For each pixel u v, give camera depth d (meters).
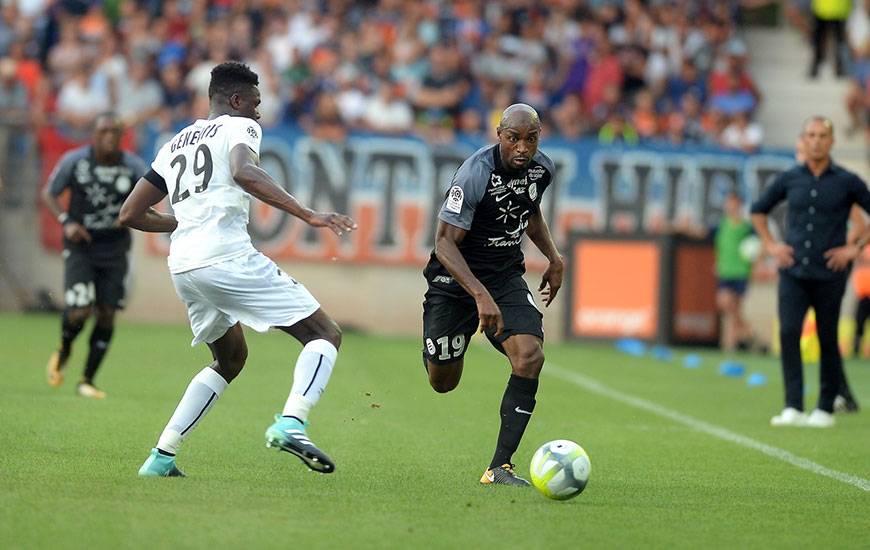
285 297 26.00
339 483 27.55
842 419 44.97
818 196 42.41
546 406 45.81
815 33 105.38
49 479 26.30
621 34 95.44
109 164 42.56
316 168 80.19
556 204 82.06
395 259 80.88
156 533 21.36
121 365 53.62
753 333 80.25
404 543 21.36
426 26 92.25
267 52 85.44
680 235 77.81
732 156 82.56
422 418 40.91
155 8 91.75
